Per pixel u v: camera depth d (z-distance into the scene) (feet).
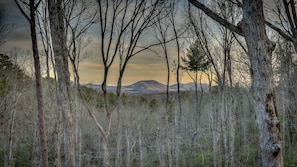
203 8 19.25
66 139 29.68
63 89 29.89
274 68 70.03
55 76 48.93
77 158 62.95
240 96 102.42
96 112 102.32
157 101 165.58
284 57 64.90
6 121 85.92
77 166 62.39
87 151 96.37
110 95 96.68
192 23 54.29
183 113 116.98
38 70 32.30
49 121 72.54
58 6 31.14
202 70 72.23
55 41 29.76
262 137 16.39
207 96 104.22
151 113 148.87
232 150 57.62
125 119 103.60
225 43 54.54
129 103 150.92
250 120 96.12
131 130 101.40
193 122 104.12
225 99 67.26
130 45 34.47
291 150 74.69
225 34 54.70
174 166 84.33
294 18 22.79
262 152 16.42
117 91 34.27
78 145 73.67
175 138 82.58
